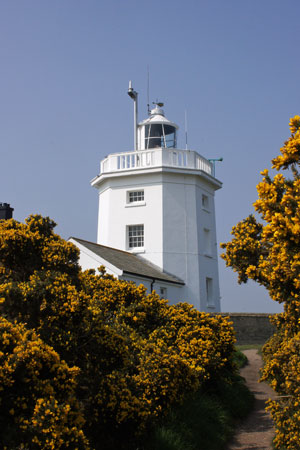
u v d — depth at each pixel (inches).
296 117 283.9
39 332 277.6
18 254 351.6
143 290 466.6
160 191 952.3
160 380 330.6
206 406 400.2
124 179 982.4
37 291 285.4
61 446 210.5
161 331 432.5
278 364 352.2
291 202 259.3
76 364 291.6
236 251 412.5
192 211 964.0
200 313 519.2
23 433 207.3
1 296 279.7
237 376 590.6
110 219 978.7
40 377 232.5
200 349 439.5
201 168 1007.6
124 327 396.5
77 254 372.8
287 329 399.9
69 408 219.1
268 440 378.6
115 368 314.0
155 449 292.4
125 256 870.4
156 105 1147.9
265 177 285.6
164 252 926.4
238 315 986.1
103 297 437.7
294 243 259.6
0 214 832.9
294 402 311.0
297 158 278.1
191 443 327.6
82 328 297.7
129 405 287.9
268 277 309.1
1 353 212.8
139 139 1117.1
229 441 378.3
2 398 211.2
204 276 960.3
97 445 274.8
